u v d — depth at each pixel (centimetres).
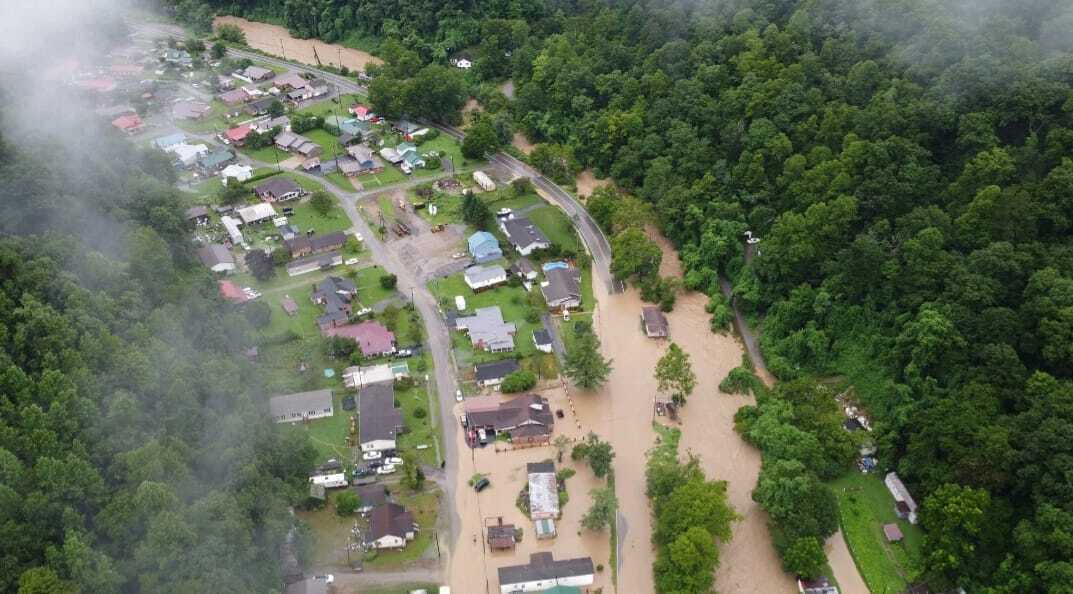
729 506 11988
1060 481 10619
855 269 14488
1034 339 12381
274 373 14412
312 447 12406
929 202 15050
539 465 12725
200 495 10569
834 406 13300
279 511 10906
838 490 12594
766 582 11344
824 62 18850
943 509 11088
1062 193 13412
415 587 11081
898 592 11194
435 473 12825
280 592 10438
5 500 9331
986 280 13162
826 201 15912
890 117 16138
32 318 11369
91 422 10644
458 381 14575
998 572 10650
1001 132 15550
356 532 11781
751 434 13188
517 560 11500
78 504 9881
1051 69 15125
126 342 11994
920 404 12875
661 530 11400
